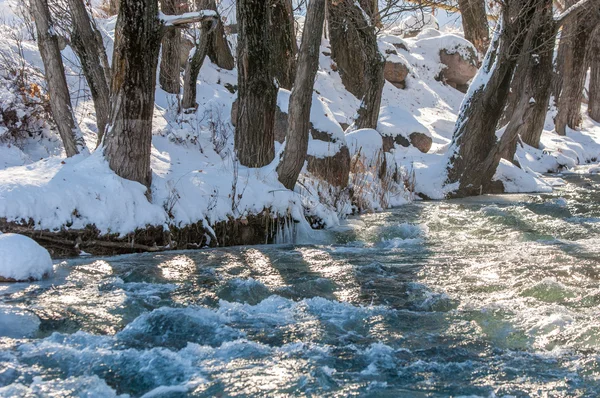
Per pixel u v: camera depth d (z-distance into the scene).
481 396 5.35
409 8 15.63
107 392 5.36
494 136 17.81
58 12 13.88
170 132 15.80
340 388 5.48
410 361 6.07
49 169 10.76
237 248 10.98
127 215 10.36
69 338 6.49
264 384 5.54
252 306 7.60
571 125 30.05
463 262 9.80
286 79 21.11
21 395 5.24
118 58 10.61
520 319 7.11
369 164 16.30
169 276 8.90
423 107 27.64
